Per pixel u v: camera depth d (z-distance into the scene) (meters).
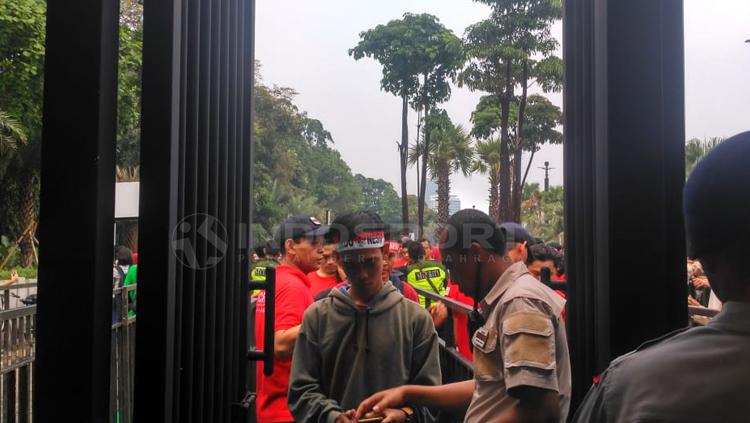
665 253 1.48
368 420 2.22
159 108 1.51
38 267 1.37
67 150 1.38
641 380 1.00
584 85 1.76
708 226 1.02
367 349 2.35
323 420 2.28
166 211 1.50
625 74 1.48
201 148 1.81
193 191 1.71
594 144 1.74
